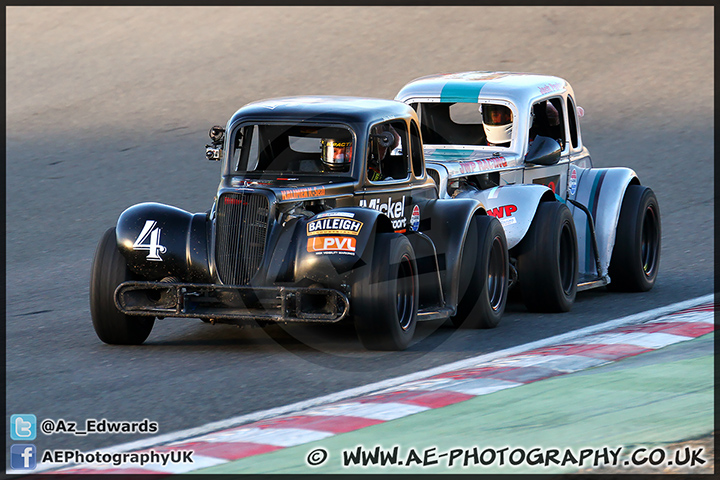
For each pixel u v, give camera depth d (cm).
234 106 7644
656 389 2220
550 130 3600
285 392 2312
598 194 3541
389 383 2370
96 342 2833
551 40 9175
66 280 3744
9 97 8025
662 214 4844
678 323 2866
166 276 2680
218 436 1994
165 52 9212
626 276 3500
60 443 1988
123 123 7194
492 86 3509
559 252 3173
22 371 2520
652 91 7725
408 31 9588
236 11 10450
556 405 2130
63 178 5759
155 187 5550
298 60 8869
